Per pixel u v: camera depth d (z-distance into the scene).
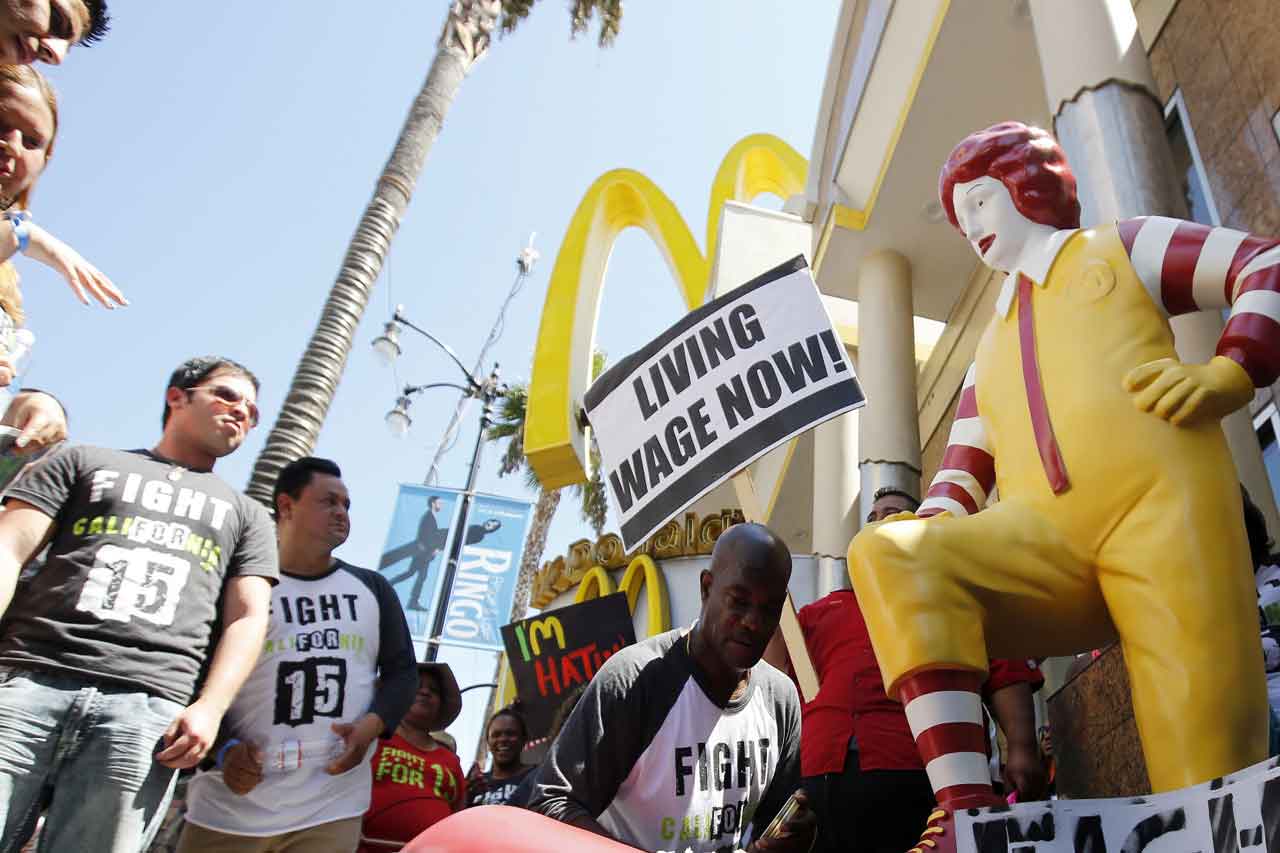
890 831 3.12
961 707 2.10
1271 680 2.58
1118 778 2.91
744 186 12.77
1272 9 4.87
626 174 11.33
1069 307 2.41
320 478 3.74
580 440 9.29
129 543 2.84
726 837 2.45
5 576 2.67
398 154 11.84
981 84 6.98
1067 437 2.27
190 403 3.18
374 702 3.54
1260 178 4.88
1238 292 2.23
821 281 8.77
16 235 2.91
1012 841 1.84
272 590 3.58
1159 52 5.91
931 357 10.00
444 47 13.23
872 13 8.16
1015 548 2.24
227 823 3.24
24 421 2.88
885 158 7.72
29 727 2.55
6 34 2.58
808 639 3.62
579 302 10.04
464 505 13.95
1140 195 3.98
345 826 3.37
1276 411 4.76
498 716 6.24
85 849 2.52
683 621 10.91
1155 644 2.07
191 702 2.93
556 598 13.52
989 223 2.66
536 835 1.44
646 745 2.39
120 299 3.21
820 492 8.80
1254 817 1.59
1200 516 2.09
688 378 3.32
